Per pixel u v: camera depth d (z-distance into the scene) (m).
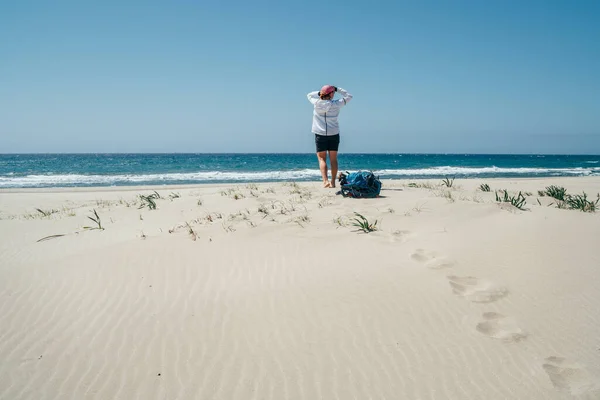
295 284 4.04
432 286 3.91
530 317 3.47
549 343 3.15
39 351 3.15
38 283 4.15
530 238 4.96
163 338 3.29
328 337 3.25
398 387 2.75
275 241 5.03
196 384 2.80
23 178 23.28
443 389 2.73
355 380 2.82
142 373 2.92
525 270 4.20
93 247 5.18
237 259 4.60
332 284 3.99
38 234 5.95
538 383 2.75
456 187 9.59
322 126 8.18
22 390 2.77
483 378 2.82
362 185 7.14
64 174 27.55
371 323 3.41
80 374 2.92
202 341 3.24
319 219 5.80
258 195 7.80
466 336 3.24
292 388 2.75
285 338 3.25
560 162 62.22
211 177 24.44
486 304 3.65
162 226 5.96
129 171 31.73
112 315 3.61
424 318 3.46
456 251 4.64
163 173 28.69
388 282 3.99
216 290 3.99
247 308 3.66
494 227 5.42
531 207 6.56
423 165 46.72
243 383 2.80
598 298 3.71
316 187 8.77
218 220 5.98
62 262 4.60
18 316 3.60
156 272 4.33
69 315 3.62
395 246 4.83
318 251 4.75
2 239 5.73
